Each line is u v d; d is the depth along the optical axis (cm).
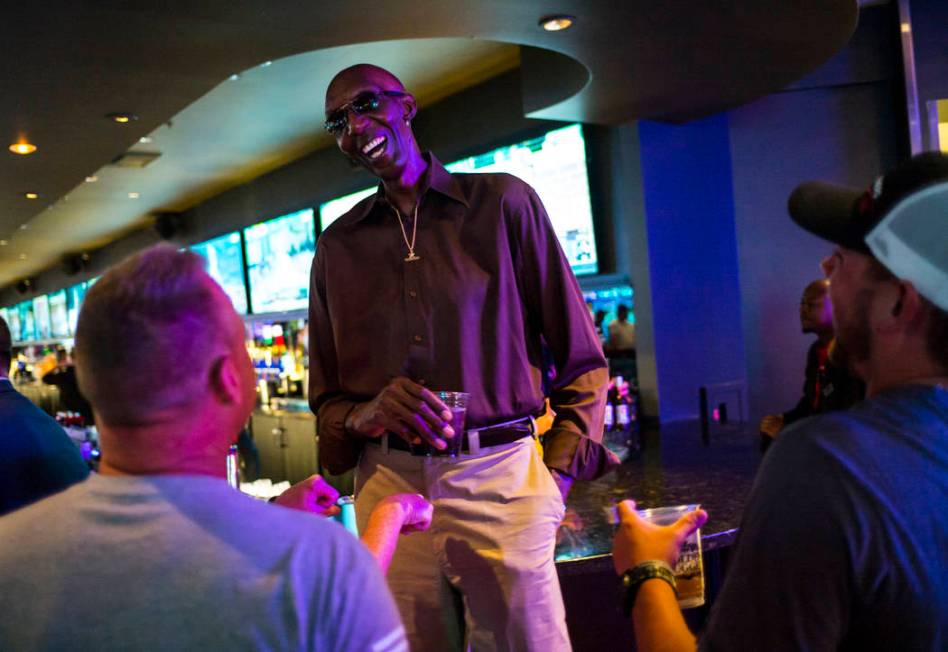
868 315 88
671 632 95
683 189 482
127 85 352
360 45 437
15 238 1049
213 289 82
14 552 77
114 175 725
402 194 159
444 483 149
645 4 289
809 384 347
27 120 400
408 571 151
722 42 335
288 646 74
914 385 85
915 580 78
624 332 495
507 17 297
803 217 95
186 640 73
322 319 171
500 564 146
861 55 487
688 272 482
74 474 184
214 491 79
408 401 142
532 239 157
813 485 81
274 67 456
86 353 78
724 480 317
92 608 74
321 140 653
